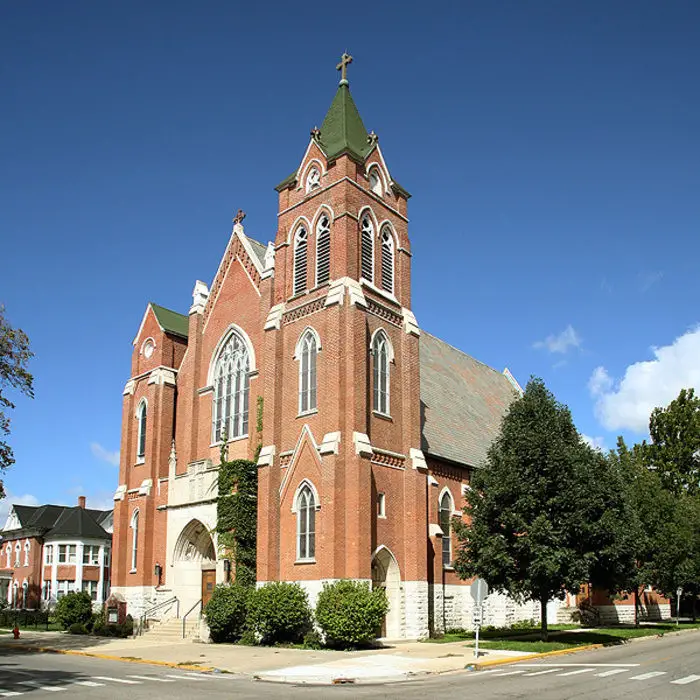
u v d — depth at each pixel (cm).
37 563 7825
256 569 3831
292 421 3878
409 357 4097
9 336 3688
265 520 3741
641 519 5072
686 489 7288
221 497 3984
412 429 4006
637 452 7625
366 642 3281
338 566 3409
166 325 5041
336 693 1969
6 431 3697
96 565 7819
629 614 5938
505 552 3303
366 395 3750
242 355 4431
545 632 3394
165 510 4538
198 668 2645
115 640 4025
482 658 2772
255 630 3503
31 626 5266
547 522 3228
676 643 3612
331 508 3478
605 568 3672
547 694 1872
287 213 4281
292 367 3966
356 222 3978
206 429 4531
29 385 3744
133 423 5022
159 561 4478
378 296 4059
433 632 3888
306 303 3969
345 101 4341
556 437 3469
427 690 2005
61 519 8006
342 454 3569
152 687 2123
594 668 2455
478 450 5062
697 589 6022
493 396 6303
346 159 4006
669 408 7631
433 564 4066
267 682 2308
